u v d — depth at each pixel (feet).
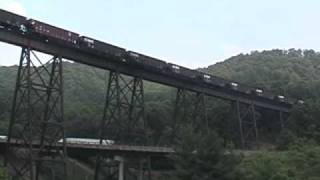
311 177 223.51
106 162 272.10
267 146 365.20
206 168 200.03
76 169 274.77
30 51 215.72
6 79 511.40
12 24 209.36
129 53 259.19
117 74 256.52
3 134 349.41
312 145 288.92
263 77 549.13
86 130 391.04
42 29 217.56
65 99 494.18
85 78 570.05
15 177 207.21
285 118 403.54
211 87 324.60
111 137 345.92
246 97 357.20
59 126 217.15
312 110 358.64
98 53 243.81
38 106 277.03
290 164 246.06
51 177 244.42
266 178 216.74
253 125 360.28
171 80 293.43
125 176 270.46
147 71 275.18
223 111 392.88
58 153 218.79
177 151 209.77
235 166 209.26
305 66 641.40
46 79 352.08
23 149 221.66
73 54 234.99
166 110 398.01
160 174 283.59
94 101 501.15
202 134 221.25
